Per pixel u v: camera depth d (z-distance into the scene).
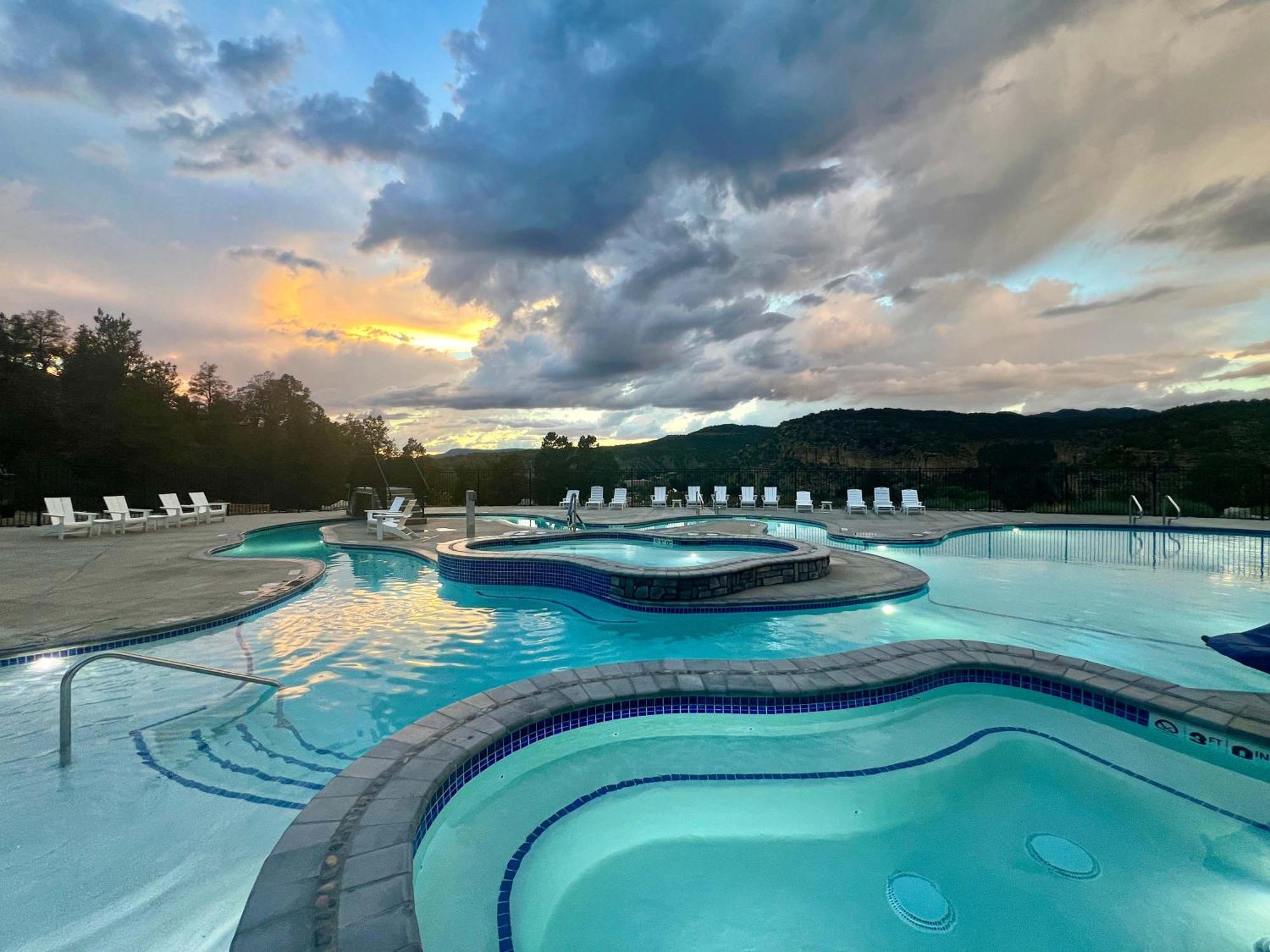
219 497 23.92
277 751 3.56
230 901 2.29
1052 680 3.87
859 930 2.21
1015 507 21.11
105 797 3.01
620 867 2.56
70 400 21.48
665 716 3.60
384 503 18.23
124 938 2.10
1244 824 2.86
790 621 6.54
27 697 4.28
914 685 3.99
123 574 8.23
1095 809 2.98
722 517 17.11
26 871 2.45
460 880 2.40
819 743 3.59
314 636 6.03
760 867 2.57
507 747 3.05
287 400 28.27
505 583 8.41
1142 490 17.27
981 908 2.33
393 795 2.31
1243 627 6.29
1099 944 2.15
